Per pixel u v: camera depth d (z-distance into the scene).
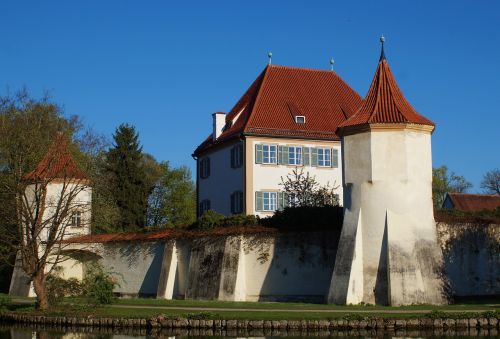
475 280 42.19
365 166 39.34
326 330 31.08
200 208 67.62
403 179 38.78
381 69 41.44
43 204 42.84
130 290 51.12
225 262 44.31
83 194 54.09
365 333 30.28
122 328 34.12
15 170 43.03
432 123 39.91
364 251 38.94
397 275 37.72
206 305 40.03
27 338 31.30
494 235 43.38
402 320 30.81
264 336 30.06
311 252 42.47
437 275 38.44
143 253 50.72
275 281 43.16
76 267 54.78
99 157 55.28
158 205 83.50
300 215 43.34
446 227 41.72
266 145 59.38
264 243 43.75
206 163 66.44
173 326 33.03
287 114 61.38
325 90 64.81
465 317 30.84
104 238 53.41
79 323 35.53
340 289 38.78
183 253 47.91
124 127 70.44
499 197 78.88
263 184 59.00
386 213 38.66
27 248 40.47
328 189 54.88
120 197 68.56
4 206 42.72
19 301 47.75
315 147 60.62
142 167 71.81
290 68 65.56
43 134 47.25
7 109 46.84
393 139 39.06
